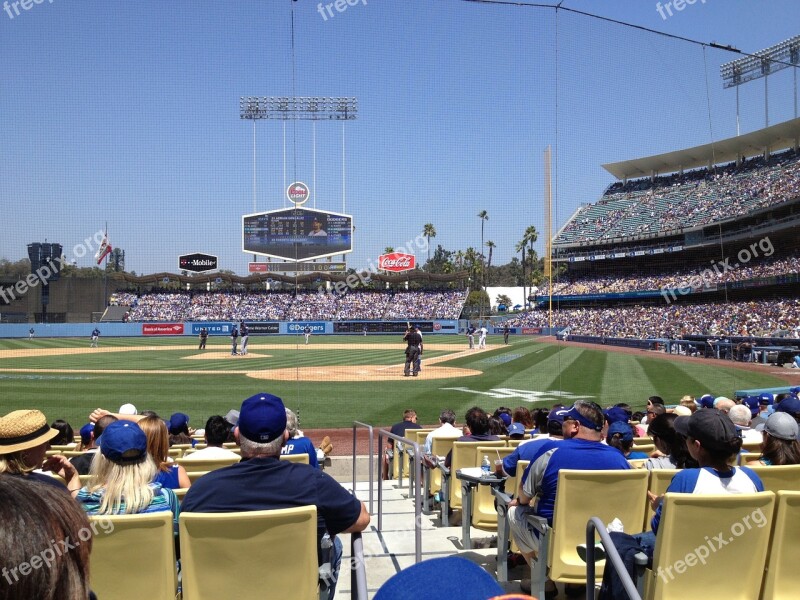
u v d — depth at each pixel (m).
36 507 1.24
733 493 3.62
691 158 56.94
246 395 18.02
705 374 22.95
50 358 32.53
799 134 47.44
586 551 3.55
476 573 1.70
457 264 87.69
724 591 3.45
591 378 21.98
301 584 3.06
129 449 3.51
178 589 3.48
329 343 48.75
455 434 7.43
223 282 63.31
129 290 60.31
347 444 12.18
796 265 36.94
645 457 5.75
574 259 53.06
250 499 3.14
